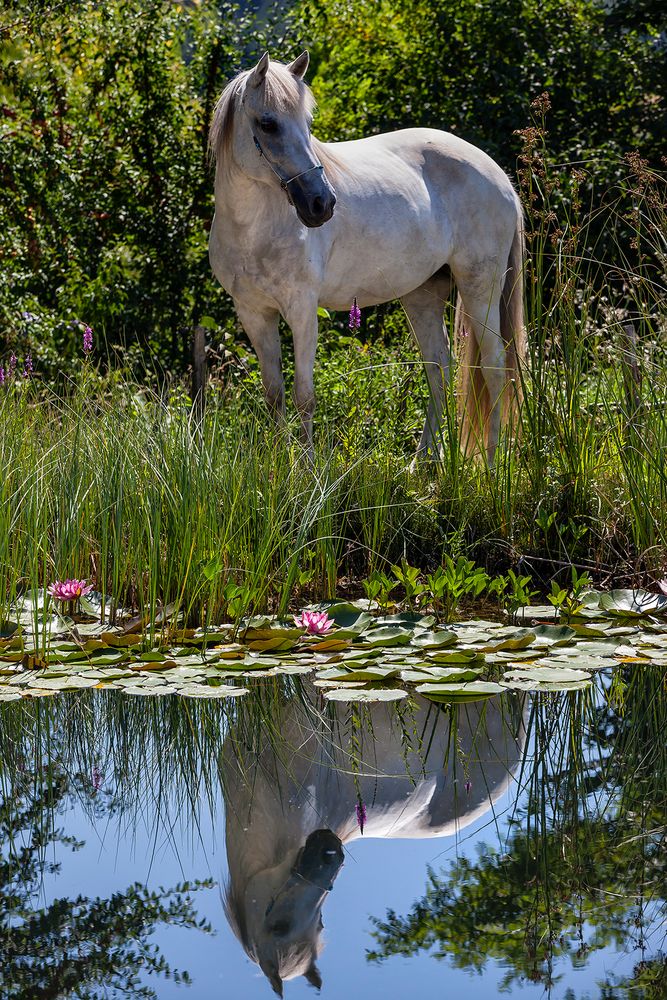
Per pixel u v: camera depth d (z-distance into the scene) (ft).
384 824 11.80
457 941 9.09
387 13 63.05
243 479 21.98
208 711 15.92
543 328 25.91
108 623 20.31
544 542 24.03
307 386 25.66
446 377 30.22
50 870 10.76
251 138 23.48
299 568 21.88
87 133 46.42
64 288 44.55
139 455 21.95
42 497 20.99
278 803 12.50
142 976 8.57
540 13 61.41
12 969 8.66
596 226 52.70
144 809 12.43
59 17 44.34
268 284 25.00
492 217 29.35
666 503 22.81
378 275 27.48
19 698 16.53
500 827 11.72
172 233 45.60
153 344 44.21
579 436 24.95
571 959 8.69
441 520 24.20
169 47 46.50
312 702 16.30
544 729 15.15
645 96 62.49
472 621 20.45
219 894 10.13
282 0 49.78
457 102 58.75
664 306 25.36
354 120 59.36
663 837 11.41
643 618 20.76
